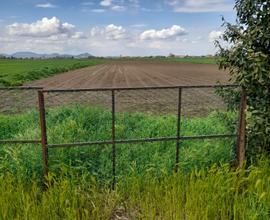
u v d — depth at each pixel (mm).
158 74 51125
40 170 5492
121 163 5820
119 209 4969
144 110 14102
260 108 5590
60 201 4520
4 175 5395
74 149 5961
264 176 4949
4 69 56344
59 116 8086
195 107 14516
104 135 6621
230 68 6020
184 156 5957
